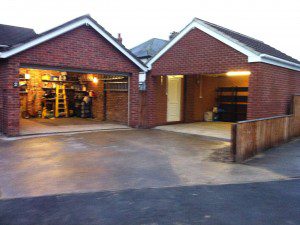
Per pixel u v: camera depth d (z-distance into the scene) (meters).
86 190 5.20
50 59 10.62
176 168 6.73
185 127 13.19
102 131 11.89
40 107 16.67
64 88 16.69
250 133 7.92
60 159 7.30
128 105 13.38
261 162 7.43
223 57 10.51
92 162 7.08
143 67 12.98
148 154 8.05
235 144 7.35
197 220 4.05
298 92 12.44
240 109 15.77
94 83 15.94
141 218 4.10
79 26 11.18
